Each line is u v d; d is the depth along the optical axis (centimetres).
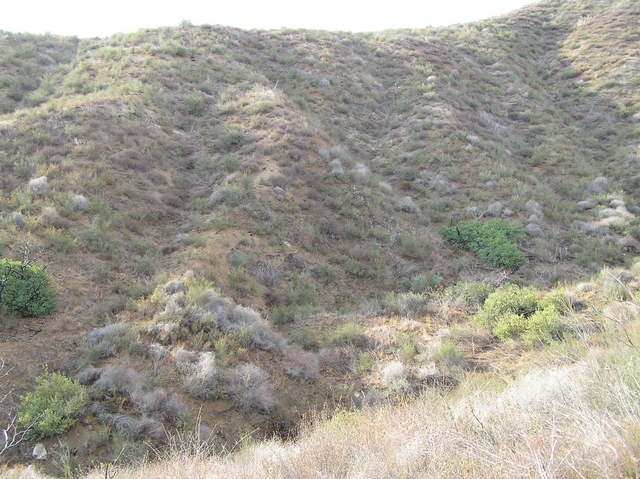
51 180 1330
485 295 1170
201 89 2230
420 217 1677
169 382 773
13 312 865
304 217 1491
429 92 2655
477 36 3747
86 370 757
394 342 974
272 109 2012
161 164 1631
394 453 450
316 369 888
